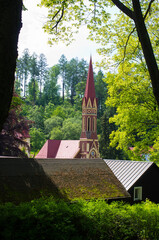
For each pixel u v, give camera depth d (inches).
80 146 2613.2
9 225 240.1
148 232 334.3
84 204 318.3
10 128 1212.5
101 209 317.4
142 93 869.8
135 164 826.2
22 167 535.5
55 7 436.1
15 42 199.3
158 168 818.2
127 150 934.4
